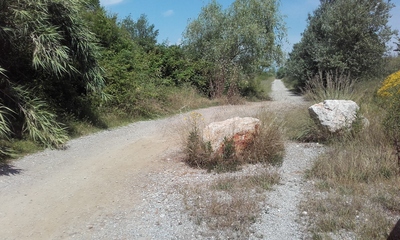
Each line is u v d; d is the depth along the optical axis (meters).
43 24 8.56
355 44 22.08
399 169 6.18
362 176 6.11
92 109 11.42
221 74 20.19
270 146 7.35
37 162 7.42
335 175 6.21
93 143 9.25
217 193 5.72
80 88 11.09
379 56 21.84
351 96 10.07
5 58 8.84
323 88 10.70
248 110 10.67
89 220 4.98
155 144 9.25
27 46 8.78
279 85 49.31
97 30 14.62
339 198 5.33
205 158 7.08
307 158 7.55
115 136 10.19
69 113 10.52
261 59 23.22
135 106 13.16
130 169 7.20
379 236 4.27
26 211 5.22
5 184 6.13
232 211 5.00
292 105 11.95
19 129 8.50
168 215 5.04
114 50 14.84
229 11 23.83
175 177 6.61
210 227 4.62
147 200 5.61
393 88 10.23
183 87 18.61
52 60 8.43
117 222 4.91
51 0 8.60
